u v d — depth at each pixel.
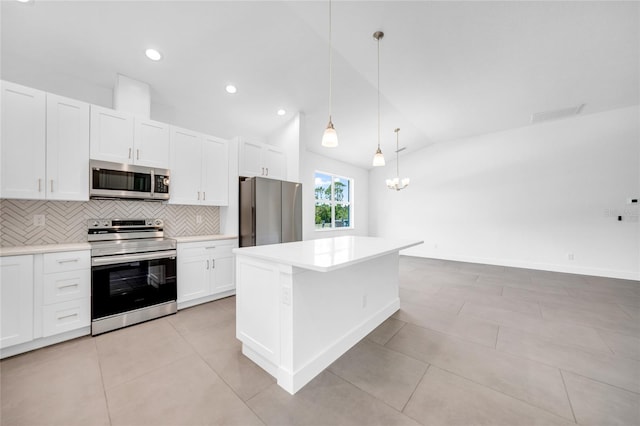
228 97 3.42
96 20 2.14
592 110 4.21
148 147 2.79
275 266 1.64
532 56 2.87
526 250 4.98
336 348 1.90
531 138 4.91
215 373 1.71
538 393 1.52
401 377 1.67
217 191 3.43
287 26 2.43
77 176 2.34
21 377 1.64
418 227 6.45
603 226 4.29
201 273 3.01
